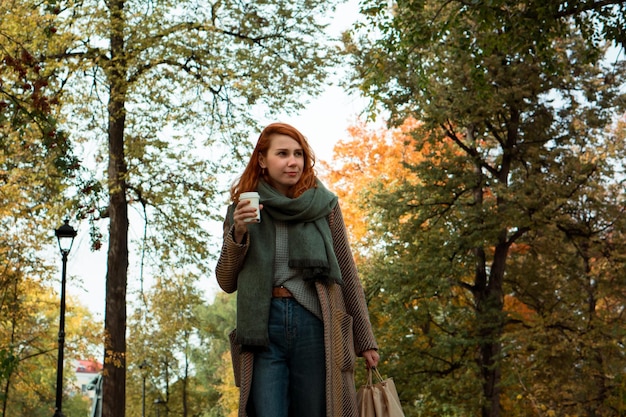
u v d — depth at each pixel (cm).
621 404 2225
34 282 1994
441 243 2362
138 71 1983
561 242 2408
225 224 359
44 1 1753
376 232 2520
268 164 353
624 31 1465
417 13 1545
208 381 6003
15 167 1889
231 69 1984
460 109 2256
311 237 343
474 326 2420
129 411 5412
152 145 1995
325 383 341
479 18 1430
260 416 337
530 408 2488
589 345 2286
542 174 2353
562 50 2294
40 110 1359
